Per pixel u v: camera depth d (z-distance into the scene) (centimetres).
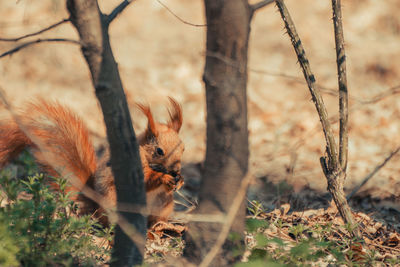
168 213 915
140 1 1577
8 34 1333
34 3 1405
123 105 509
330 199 1034
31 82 1317
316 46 1454
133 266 556
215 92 524
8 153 847
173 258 639
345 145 729
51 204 583
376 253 754
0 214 542
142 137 929
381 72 1373
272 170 1102
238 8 500
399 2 1542
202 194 555
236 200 509
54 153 842
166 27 1523
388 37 1469
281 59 1431
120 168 526
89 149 891
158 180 890
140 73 1381
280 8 689
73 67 1372
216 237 552
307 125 1261
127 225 542
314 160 1152
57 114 884
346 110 721
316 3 1566
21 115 866
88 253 639
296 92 1338
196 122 1287
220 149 536
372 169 1126
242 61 515
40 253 561
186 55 1434
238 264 508
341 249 745
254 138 1227
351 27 1485
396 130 1238
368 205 1035
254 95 1328
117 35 1497
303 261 558
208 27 514
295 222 879
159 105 1305
